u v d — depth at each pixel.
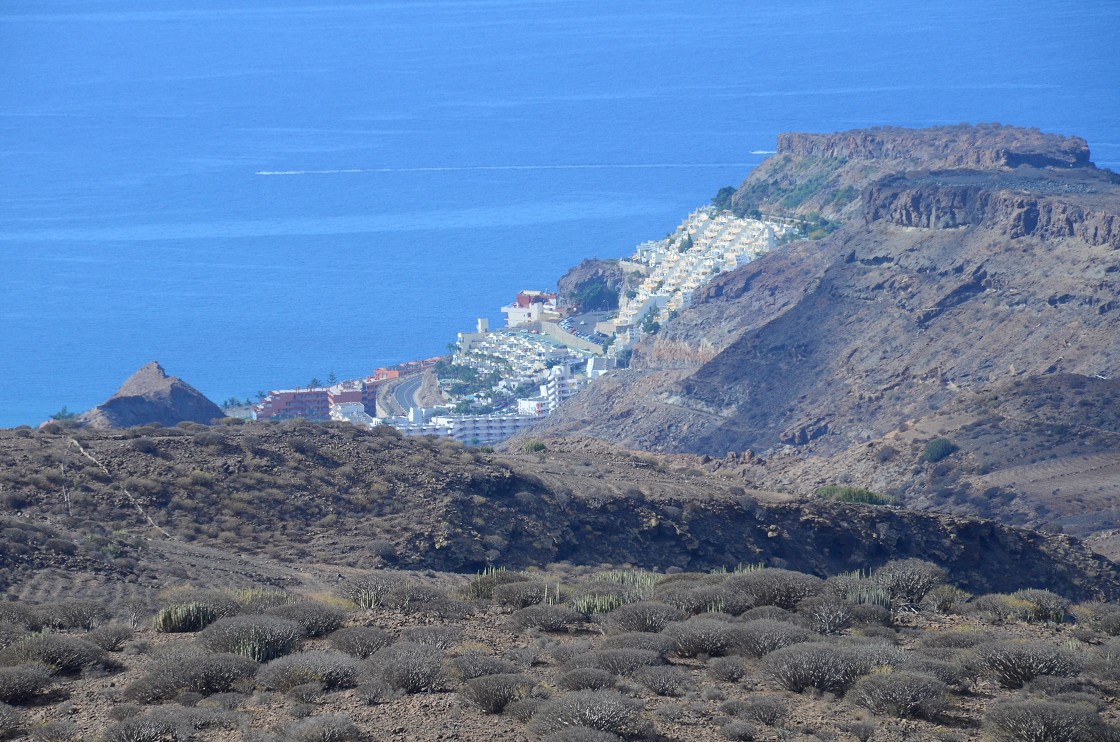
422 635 102.88
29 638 99.81
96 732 83.19
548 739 78.06
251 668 92.75
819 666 90.38
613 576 153.88
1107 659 96.38
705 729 82.69
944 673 91.69
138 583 170.50
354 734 80.31
